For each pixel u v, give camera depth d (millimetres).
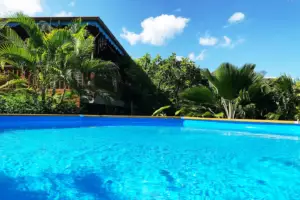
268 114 10570
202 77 16422
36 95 8820
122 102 16484
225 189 2818
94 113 12570
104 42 13906
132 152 4734
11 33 8906
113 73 10977
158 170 3557
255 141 6238
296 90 11195
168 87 16609
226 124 8727
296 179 3203
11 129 7438
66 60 8789
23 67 9391
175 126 9594
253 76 10781
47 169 3445
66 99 9867
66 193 2592
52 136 6422
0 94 8836
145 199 2494
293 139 6562
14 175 3131
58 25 11969
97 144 5469
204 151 4945
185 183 3012
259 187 2904
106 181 3016
